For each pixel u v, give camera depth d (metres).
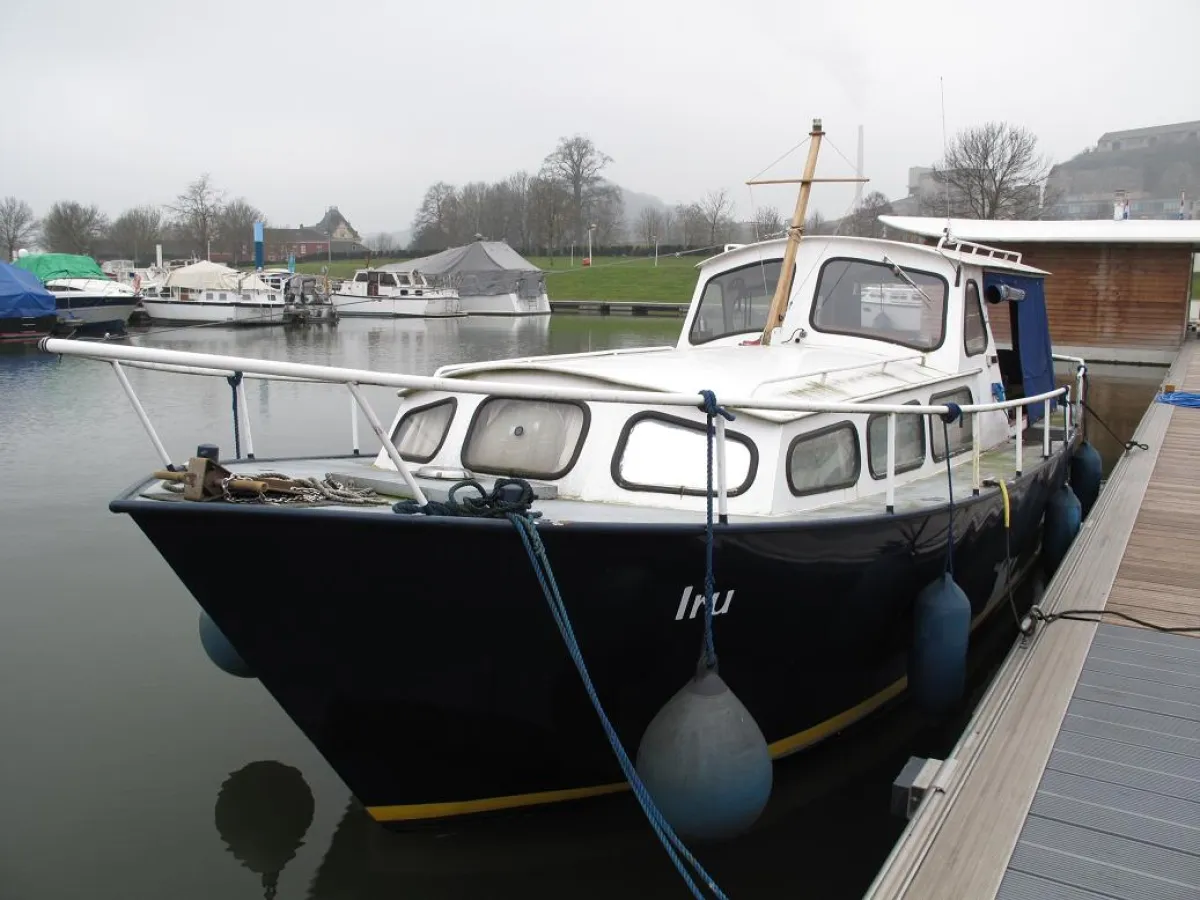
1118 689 5.86
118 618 8.98
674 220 89.62
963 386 8.21
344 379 4.31
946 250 8.56
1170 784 4.82
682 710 4.79
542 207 79.50
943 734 6.97
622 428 5.79
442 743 5.12
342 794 6.12
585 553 4.62
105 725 6.96
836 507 6.02
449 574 4.52
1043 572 10.60
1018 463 7.77
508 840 5.53
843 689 6.45
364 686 4.89
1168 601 7.34
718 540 4.91
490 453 6.07
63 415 19.23
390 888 5.21
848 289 8.32
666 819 4.79
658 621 5.04
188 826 5.75
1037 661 6.27
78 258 51.09
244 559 4.50
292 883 5.25
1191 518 9.70
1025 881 4.08
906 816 4.80
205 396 21.77
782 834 5.70
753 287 8.73
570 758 5.35
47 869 5.32
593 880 5.28
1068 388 10.13
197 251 80.31
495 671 4.90
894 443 6.26
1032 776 4.88
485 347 31.77
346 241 123.44
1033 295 10.51
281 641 4.79
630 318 48.16
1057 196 57.75
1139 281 26.39
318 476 5.85
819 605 5.69
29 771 6.33
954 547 6.73
